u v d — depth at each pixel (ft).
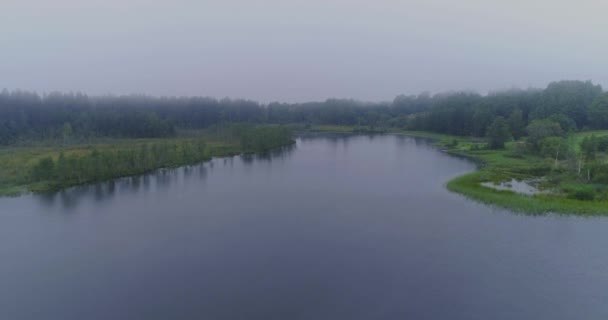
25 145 398.01
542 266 122.31
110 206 194.90
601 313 97.30
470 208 184.65
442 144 454.81
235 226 162.91
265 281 115.14
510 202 186.29
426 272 119.65
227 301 104.32
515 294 106.42
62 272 122.01
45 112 563.48
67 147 378.94
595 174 225.76
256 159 352.08
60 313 99.40
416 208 185.68
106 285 113.80
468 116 531.09
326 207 189.16
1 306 102.89
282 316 97.25
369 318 96.02
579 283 111.86
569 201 183.01
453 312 98.17
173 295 107.76
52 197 213.66
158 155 311.47
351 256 131.85
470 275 117.50
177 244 143.74
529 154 334.44
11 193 217.97
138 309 100.89
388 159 343.05
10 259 131.75
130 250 138.51
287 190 225.97
